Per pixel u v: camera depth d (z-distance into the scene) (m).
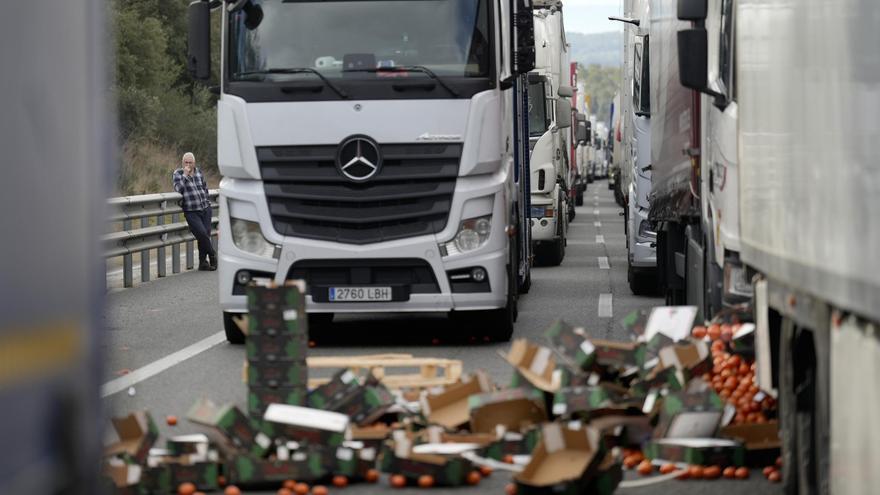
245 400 24.22
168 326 36.94
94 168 7.19
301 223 31.27
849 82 12.04
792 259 14.59
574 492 15.33
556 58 65.06
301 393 20.23
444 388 19.69
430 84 31.02
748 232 18.30
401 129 30.97
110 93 7.96
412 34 31.20
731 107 23.84
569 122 59.75
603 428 18.44
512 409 19.05
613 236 81.69
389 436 18.61
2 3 6.46
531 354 19.91
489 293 31.31
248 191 31.36
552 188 57.75
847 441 11.99
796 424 15.11
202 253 59.69
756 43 17.97
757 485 17.23
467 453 17.97
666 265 36.88
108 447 16.81
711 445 17.66
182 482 16.83
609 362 20.55
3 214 6.41
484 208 31.25
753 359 20.16
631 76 50.69
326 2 31.36
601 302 42.28
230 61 31.47
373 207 31.08
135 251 51.16
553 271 55.56
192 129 143.75
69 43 6.98
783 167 15.34
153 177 121.44
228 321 32.38
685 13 24.33
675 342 20.81
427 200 31.09
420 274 31.27
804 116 14.12
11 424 6.41
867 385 11.32
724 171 24.19
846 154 12.06
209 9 32.12
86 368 7.06
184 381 26.86
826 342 13.13
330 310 31.38
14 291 6.46
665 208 33.59
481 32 31.19
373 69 31.05
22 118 6.57
